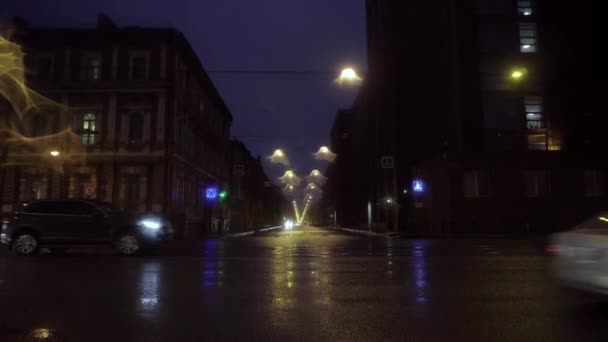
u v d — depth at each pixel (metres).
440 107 45.09
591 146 39.00
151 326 6.25
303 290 8.83
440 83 45.12
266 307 7.38
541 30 39.88
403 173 51.25
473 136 38.06
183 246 22.00
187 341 5.58
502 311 7.05
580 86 39.56
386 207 50.78
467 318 6.64
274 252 17.66
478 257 14.95
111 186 33.78
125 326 6.24
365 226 61.56
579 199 36.22
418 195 43.59
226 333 5.91
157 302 7.75
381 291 8.70
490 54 39.34
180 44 36.06
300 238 32.66
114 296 8.26
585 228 7.75
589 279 6.86
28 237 16.20
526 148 38.81
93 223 16.17
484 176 36.38
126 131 34.12
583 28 40.16
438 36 46.50
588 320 6.51
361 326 6.23
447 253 16.73
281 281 9.91
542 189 36.38
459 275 10.71
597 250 6.83
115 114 34.25
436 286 9.21
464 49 39.03
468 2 39.72
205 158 46.66
